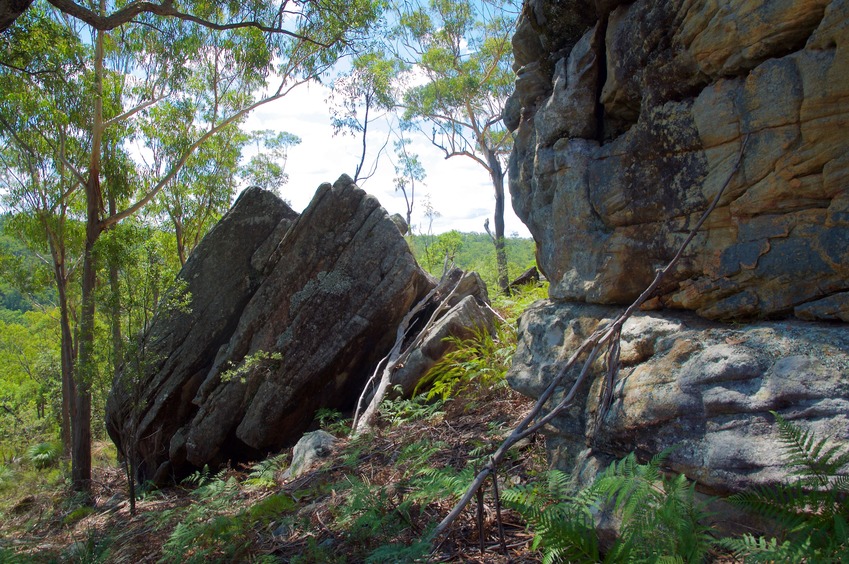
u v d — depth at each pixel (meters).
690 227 3.55
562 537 2.73
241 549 4.26
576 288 4.18
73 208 19.56
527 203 4.95
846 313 2.87
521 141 5.08
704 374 2.97
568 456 3.65
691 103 3.56
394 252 8.76
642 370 3.32
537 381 4.02
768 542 2.49
